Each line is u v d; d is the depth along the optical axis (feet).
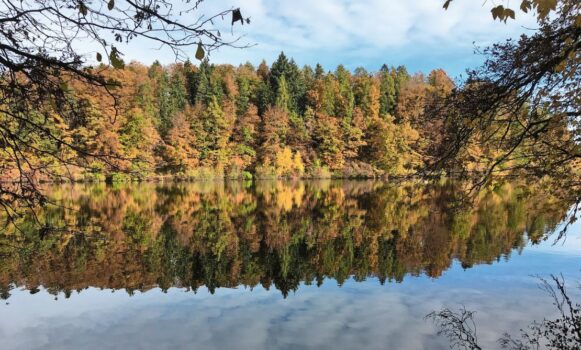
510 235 38.01
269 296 23.49
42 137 7.97
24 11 6.37
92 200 64.75
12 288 24.82
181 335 18.20
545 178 11.83
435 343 16.92
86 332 18.58
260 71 188.03
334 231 43.24
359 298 22.82
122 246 35.83
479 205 54.60
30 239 35.47
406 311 20.67
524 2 6.11
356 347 16.72
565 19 9.22
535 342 15.98
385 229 43.39
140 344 17.31
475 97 11.48
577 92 9.73
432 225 44.45
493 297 22.36
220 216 53.42
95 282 26.14
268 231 43.62
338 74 178.81
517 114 10.83
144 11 6.24
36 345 17.28
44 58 6.62
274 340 17.52
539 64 10.28
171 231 43.04
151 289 24.89
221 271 29.01
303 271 28.89
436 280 25.90
